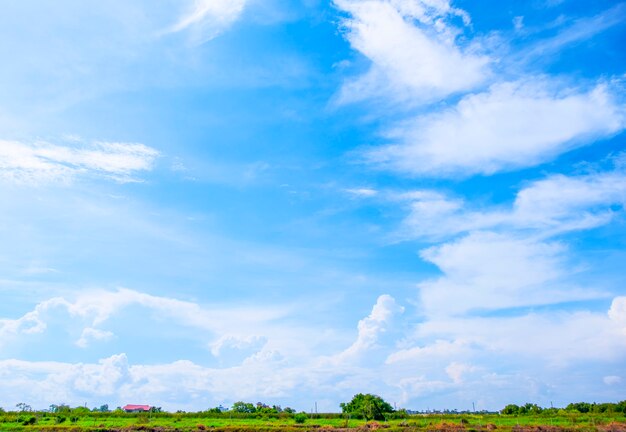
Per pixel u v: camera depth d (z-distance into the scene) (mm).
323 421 112062
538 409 131750
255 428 91438
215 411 135250
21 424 101625
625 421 100062
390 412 121312
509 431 83250
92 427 94625
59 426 95875
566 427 87312
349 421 111500
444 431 85562
